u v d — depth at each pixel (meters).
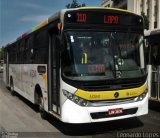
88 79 8.51
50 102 10.31
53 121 11.21
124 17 9.27
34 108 14.17
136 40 9.41
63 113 8.70
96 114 8.56
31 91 12.98
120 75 8.85
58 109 9.36
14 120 11.52
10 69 19.52
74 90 8.49
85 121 8.48
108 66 8.80
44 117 11.50
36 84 11.99
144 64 9.43
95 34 8.90
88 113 8.48
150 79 12.45
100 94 8.54
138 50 9.39
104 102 8.62
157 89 12.09
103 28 9.00
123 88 8.83
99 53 8.82
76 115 8.48
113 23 9.11
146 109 9.34
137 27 9.46
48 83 10.28
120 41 9.13
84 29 8.84
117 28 9.16
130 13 9.37
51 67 10.13
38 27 11.66
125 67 9.01
